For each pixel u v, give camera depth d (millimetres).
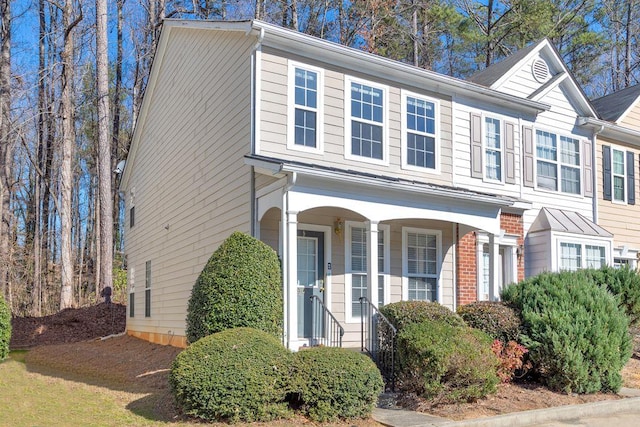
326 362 7465
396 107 12367
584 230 14820
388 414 7738
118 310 21766
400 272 12523
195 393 7098
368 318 9852
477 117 13914
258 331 7961
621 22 30406
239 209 10844
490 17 28469
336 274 11477
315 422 7211
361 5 25734
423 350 8039
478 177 13641
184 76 14453
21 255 28781
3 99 23516
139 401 8312
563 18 27547
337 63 11602
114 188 31141
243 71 11125
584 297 9914
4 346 12992
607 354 9406
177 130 14820
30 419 7254
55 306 29156
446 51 31141
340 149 11383
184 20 13992
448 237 13328
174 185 14859
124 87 31094
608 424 7863
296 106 10977
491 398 8594
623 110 17594
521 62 15312
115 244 32125
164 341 15016
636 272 12203
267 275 8969
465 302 13195
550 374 9328
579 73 29703
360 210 9883
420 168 12539
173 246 14703
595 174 16391
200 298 8914
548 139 15484
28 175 31375
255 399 7137
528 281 10711
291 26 26484
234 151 11227
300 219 11164
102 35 20703
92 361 12992
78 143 33969
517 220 14188
